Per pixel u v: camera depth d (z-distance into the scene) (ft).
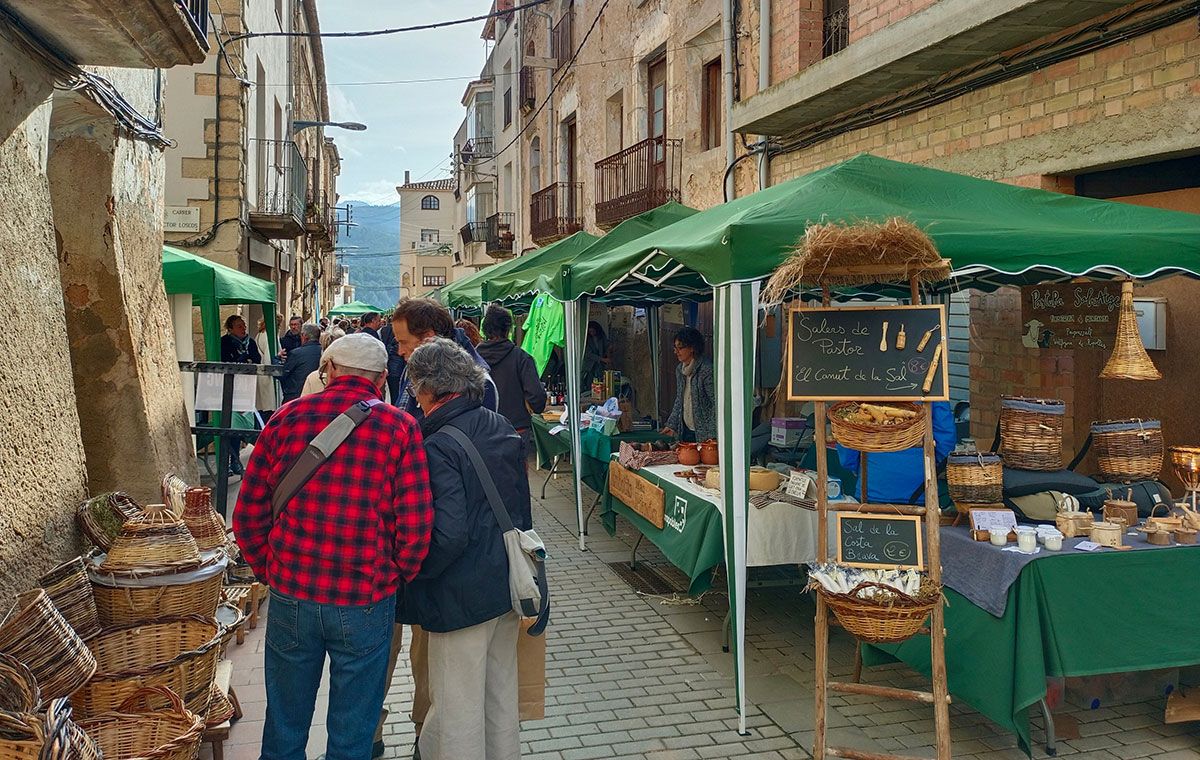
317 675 9.92
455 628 9.95
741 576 13.15
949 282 19.57
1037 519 13.58
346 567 9.46
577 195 62.44
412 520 9.46
